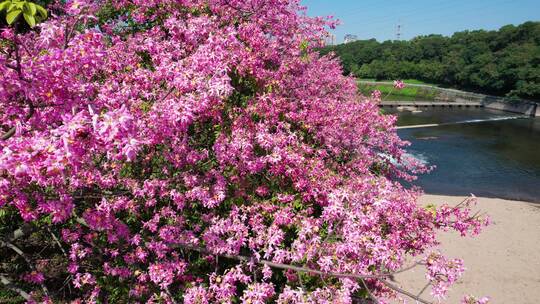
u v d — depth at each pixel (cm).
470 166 2491
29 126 345
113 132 245
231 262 541
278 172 555
